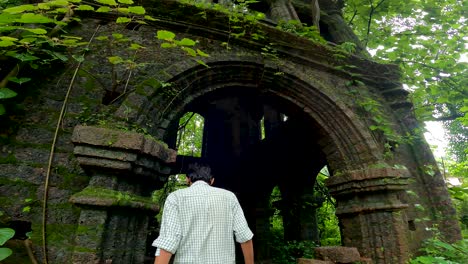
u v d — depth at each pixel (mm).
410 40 7727
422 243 5020
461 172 10297
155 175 3715
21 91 3611
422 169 5668
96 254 2883
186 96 4473
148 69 4328
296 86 5383
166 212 2537
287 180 9664
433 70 7082
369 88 6387
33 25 3896
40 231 3096
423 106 7117
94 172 3287
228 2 6648
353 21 10172
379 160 4977
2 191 3117
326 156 5621
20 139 3398
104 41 4391
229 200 2766
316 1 7848
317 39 6289
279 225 13875
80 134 3199
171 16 4863
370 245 4770
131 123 3613
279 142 8953
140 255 3332
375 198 4906
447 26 7840
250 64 5074
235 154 11281
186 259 2396
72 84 3539
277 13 8055
